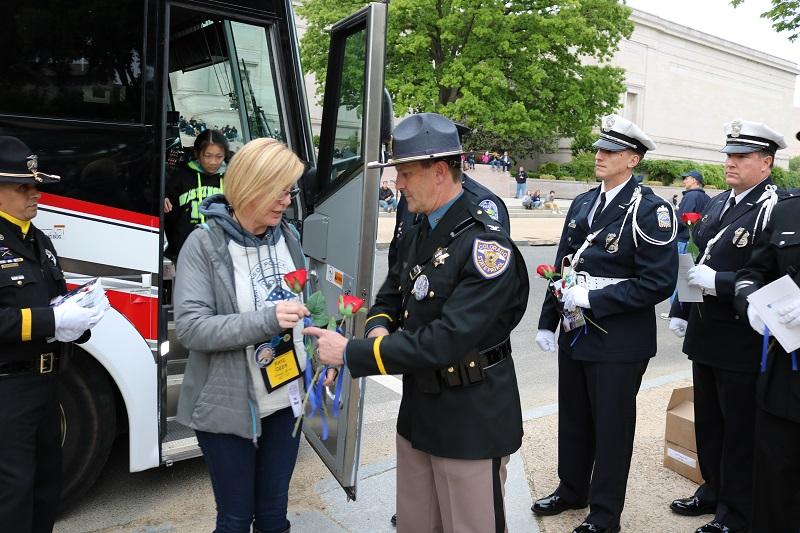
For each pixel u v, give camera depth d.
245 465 2.23
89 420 3.17
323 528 3.08
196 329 2.08
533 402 5.15
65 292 2.59
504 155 31.08
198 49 3.99
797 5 10.86
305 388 2.39
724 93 43.81
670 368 6.30
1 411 2.33
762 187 3.04
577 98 20.78
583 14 21.11
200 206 2.24
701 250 3.29
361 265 2.70
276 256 2.28
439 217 2.10
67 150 2.95
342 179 3.03
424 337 1.95
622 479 2.97
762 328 2.45
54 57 2.91
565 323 3.06
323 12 18.89
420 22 20.72
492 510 2.07
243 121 3.94
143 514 3.26
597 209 3.04
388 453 3.98
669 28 39.62
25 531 2.41
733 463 2.99
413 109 20.61
